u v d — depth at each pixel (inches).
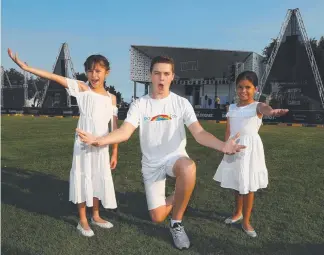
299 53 824.3
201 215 127.7
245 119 119.7
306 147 304.2
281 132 477.4
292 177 182.9
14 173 191.0
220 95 1307.8
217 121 795.4
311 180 176.2
